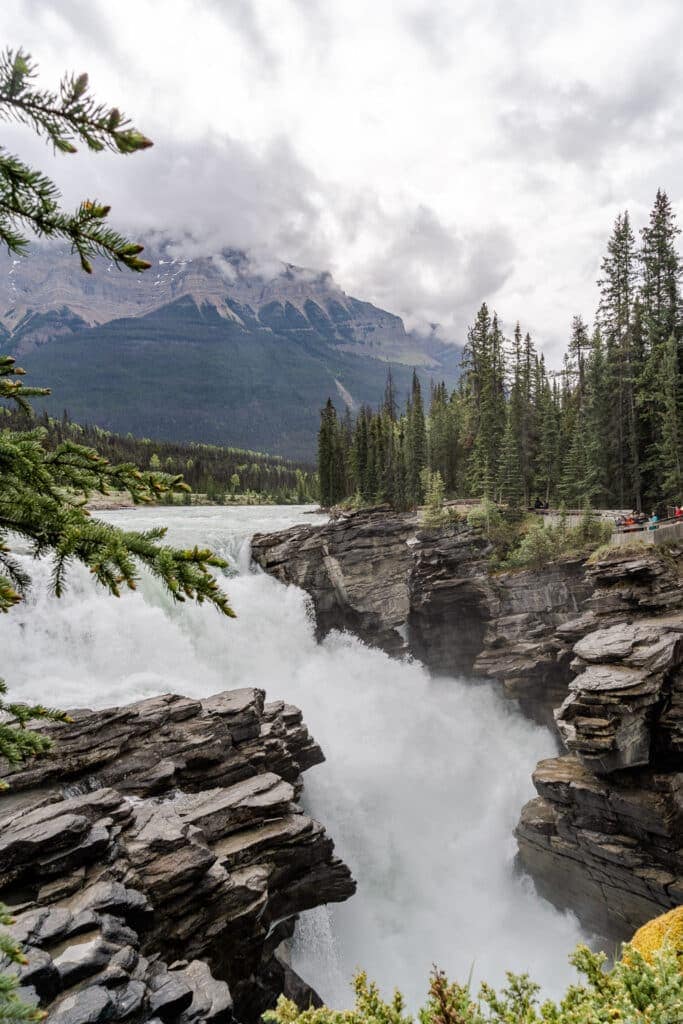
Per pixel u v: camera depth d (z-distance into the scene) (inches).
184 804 675.4
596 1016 216.7
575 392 2856.8
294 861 687.1
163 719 762.8
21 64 86.0
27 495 142.4
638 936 419.5
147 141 88.6
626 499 2100.1
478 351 2952.8
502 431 2470.5
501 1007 240.1
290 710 979.3
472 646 1588.3
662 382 1802.4
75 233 96.7
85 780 666.2
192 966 485.7
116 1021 380.2
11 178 95.0
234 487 6181.1
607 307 2198.6
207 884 563.5
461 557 1616.6
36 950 401.7
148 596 1167.6
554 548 1525.6
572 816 932.0
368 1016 235.6
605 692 901.2
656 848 837.8
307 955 778.2
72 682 935.0
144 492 168.7
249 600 1446.9
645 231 1978.3
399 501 2994.6
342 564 1608.0
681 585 1125.7
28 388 179.0
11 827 537.0
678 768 889.5
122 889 498.0
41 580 990.4
